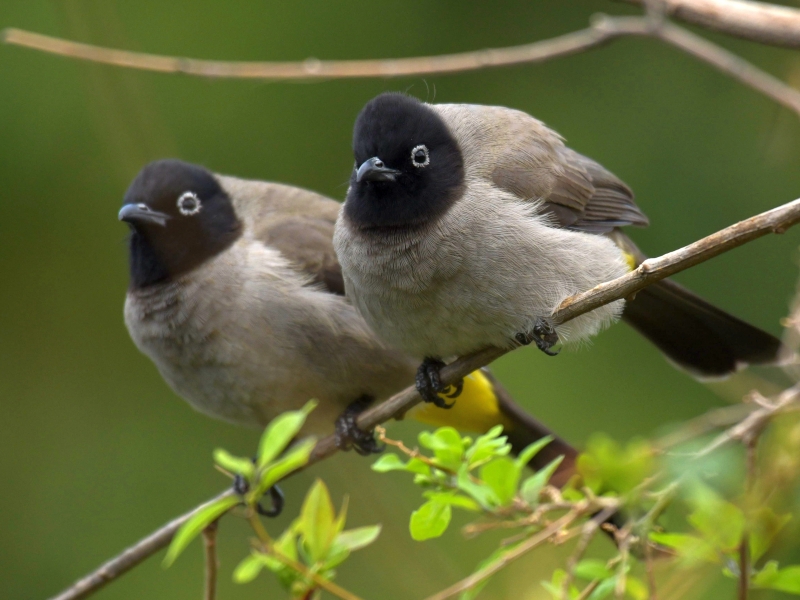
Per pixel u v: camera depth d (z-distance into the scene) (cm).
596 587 689
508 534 1329
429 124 898
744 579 639
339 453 1203
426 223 885
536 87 1638
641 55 1619
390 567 1179
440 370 931
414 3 1677
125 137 1261
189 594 1444
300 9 1661
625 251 1029
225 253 1062
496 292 880
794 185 1502
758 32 910
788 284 1484
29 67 1582
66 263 1594
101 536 1480
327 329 1038
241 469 636
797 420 676
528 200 927
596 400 1502
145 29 1631
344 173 1620
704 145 1558
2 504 1508
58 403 1566
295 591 667
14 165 1587
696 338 1036
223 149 1606
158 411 1557
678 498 675
